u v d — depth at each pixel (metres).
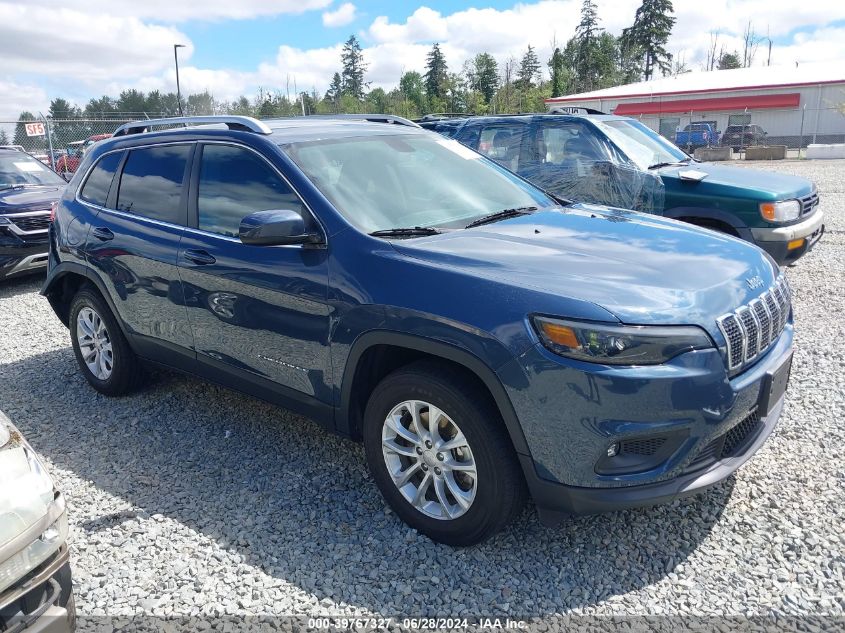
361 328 3.14
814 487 3.45
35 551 2.20
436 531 3.10
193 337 4.08
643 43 78.69
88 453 4.17
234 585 2.91
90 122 18.50
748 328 2.91
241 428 4.43
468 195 3.99
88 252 4.67
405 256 3.11
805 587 2.77
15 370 5.70
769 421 3.16
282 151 3.71
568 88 64.38
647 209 7.04
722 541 3.08
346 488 3.65
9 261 8.69
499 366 2.72
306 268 3.36
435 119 9.09
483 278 2.87
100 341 4.93
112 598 2.85
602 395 2.58
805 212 6.90
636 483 2.68
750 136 36.75
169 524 3.37
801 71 44.12
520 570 2.94
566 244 3.25
